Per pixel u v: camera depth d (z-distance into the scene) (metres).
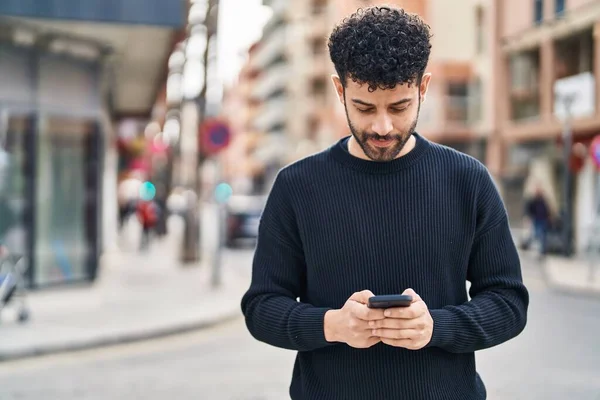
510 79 28.83
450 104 34.19
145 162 42.22
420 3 34.16
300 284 2.36
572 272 16.28
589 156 21.45
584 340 9.23
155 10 12.16
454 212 2.20
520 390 6.93
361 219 2.19
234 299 12.84
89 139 14.25
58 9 11.72
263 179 82.50
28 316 10.30
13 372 7.82
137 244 28.28
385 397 2.15
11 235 12.93
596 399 6.64
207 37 18.31
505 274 2.25
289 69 65.19
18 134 12.89
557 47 25.06
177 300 12.62
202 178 19.70
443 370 2.17
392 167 2.19
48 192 13.52
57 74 13.48
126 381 7.39
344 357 2.18
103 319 10.50
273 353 8.77
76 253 14.15
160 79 19.08
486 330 2.12
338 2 48.41
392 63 1.94
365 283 2.18
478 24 32.34
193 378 7.50
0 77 12.47
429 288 2.17
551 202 25.66
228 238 27.92
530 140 27.34
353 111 2.05
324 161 2.27
